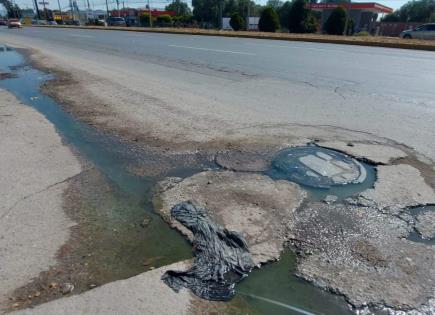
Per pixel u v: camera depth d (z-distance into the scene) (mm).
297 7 40406
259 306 2102
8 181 3502
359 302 2125
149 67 10750
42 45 19562
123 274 2328
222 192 3322
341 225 2840
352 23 37938
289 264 2438
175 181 3553
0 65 11703
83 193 3314
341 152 4172
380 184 3441
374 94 7078
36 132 4918
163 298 2111
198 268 2375
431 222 2873
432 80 8555
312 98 6750
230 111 5871
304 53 14609
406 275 2320
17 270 2336
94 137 4750
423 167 3797
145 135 4801
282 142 4484
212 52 14734
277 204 3119
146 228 2811
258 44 19250
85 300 2084
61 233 2727
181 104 6297
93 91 7445
